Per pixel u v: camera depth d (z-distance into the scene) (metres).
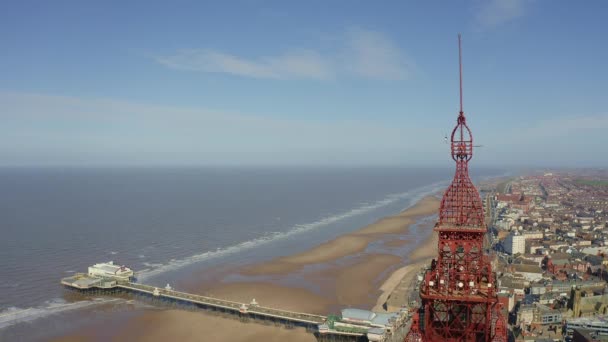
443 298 63.12
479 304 64.19
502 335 61.06
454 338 64.56
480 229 64.69
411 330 65.38
